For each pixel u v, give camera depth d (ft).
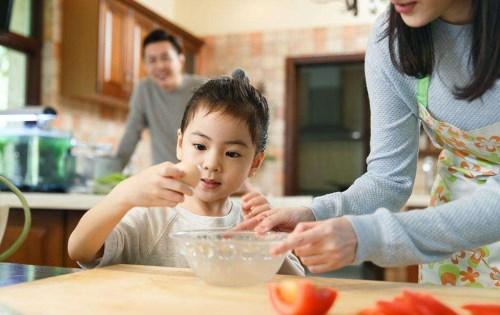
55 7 11.21
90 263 3.47
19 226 6.90
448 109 3.46
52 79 11.16
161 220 3.90
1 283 2.76
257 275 2.63
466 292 2.62
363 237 2.60
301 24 15.28
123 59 12.02
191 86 9.29
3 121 7.73
